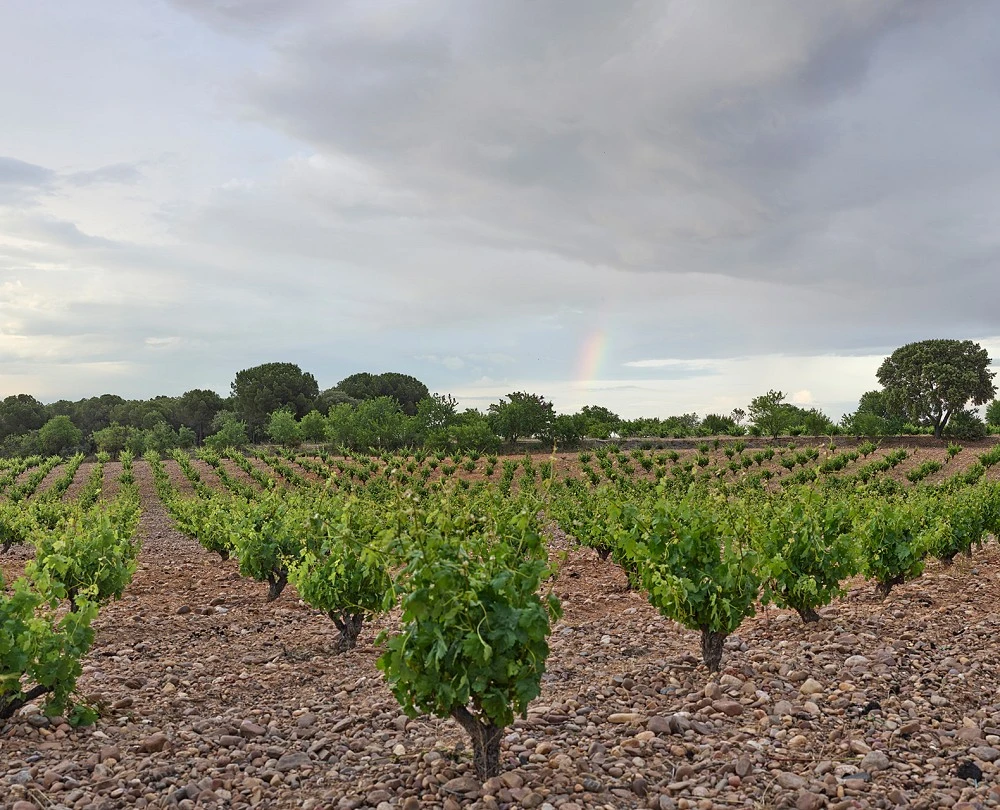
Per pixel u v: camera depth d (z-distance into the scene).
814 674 6.64
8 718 5.76
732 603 6.95
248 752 5.29
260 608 11.34
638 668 7.27
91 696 6.40
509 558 5.02
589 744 5.16
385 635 4.48
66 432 81.31
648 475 38.84
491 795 4.27
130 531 14.91
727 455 42.25
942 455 42.00
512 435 53.19
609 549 15.28
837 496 13.48
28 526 17.98
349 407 60.50
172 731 5.85
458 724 5.72
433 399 62.12
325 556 8.64
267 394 88.81
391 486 5.47
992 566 13.35
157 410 97.81
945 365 49.94
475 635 4.16
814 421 50.31
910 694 6.09
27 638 5.58
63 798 4.48
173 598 12.21
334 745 5.34
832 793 4.38
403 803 4.23
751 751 5.04
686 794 4.40
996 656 6.99
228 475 41.88
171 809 4.38
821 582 8.72
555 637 9.06
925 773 4.64
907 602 9.96
